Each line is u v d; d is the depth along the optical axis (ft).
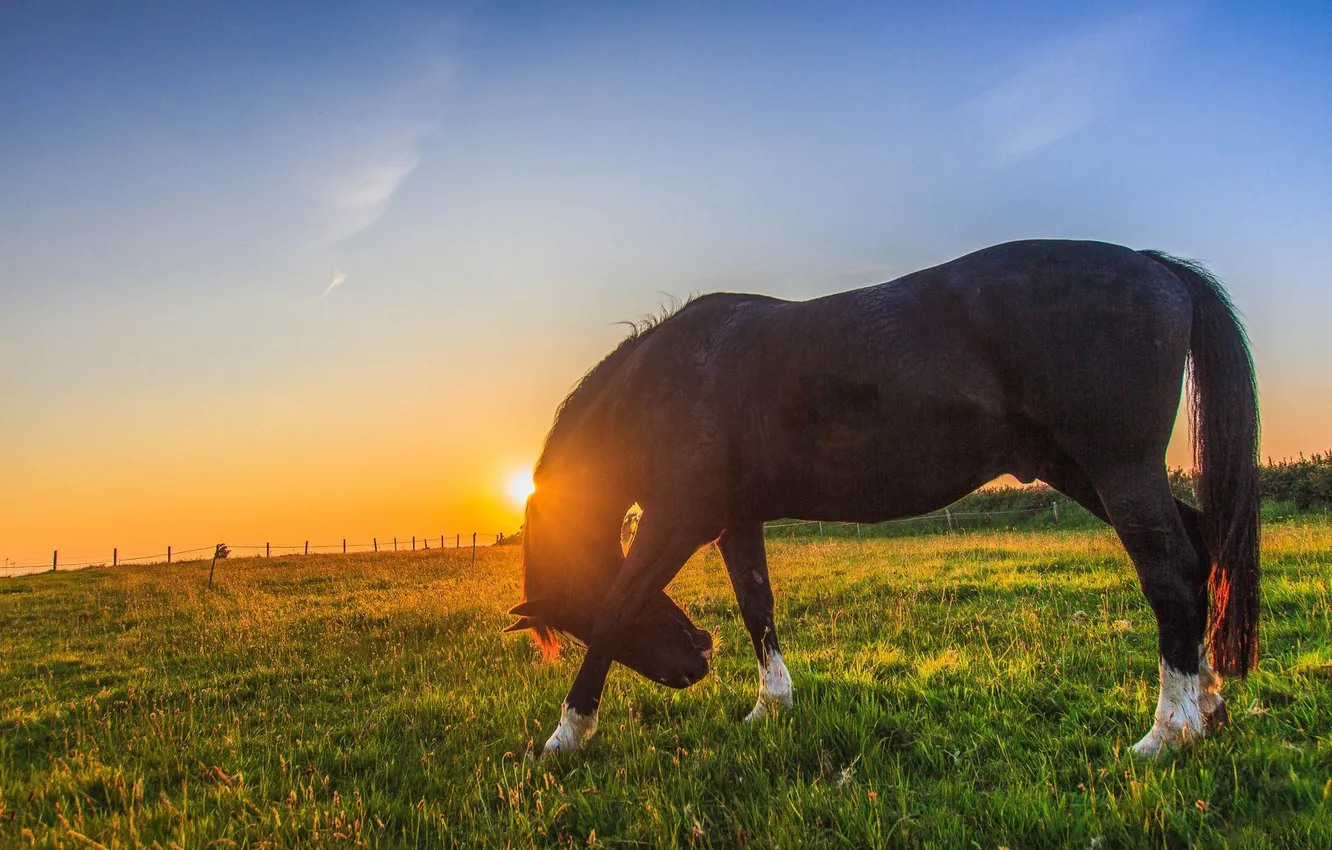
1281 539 33.60
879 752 11.94
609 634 13.47
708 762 12.03
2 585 67.51
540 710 16.22
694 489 13.23
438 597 41.96
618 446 14.78
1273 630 16.98
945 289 11.75
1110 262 11.29
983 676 15.49
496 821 10.77
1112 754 11.05
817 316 12.55
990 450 11.69
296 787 12.60
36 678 26.66
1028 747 11.97
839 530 82.79
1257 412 11.25
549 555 15.55
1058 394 11.05
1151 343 10.84
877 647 19.89
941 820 9.39
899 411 11.57
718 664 19.52
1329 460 62.08
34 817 11.89
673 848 9.31
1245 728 11.22
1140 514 10.84
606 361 15.94
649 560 13.39
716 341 13.60
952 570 34.99
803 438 12.34
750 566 14.96
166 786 13.39
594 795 11.14
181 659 28.58
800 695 15.08
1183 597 10.70
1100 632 18.80
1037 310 11.16
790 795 10.39
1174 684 10.75
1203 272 11.85
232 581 61.62
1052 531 59.52
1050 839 8.92
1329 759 10.11
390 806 11.50
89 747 15.87
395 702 18.63
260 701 20.94
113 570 79.56
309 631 32.94
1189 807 9.09
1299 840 8.11
